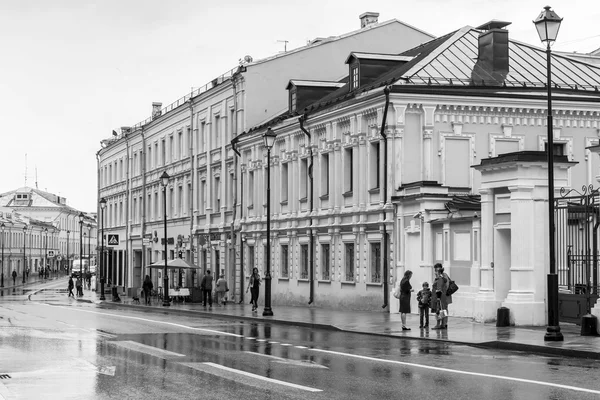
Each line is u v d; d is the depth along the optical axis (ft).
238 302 165.68
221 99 177.58
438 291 82.79
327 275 132.05
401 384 46.55
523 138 115.96
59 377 50.67
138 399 42.42
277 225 148.05
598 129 119.03
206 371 53.01
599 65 130.41
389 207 110.52
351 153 124.16
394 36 165.78
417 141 112.16
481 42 122.31
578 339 69.00
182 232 202.59
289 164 143.43
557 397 41.42
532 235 83.66
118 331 88.43
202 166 188.65
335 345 71.20
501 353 63.77
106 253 280.31
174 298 178.70
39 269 459.32
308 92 147.95
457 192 111.86
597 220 76.74
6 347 69.92
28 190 526.16
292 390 44.68
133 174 247.50
